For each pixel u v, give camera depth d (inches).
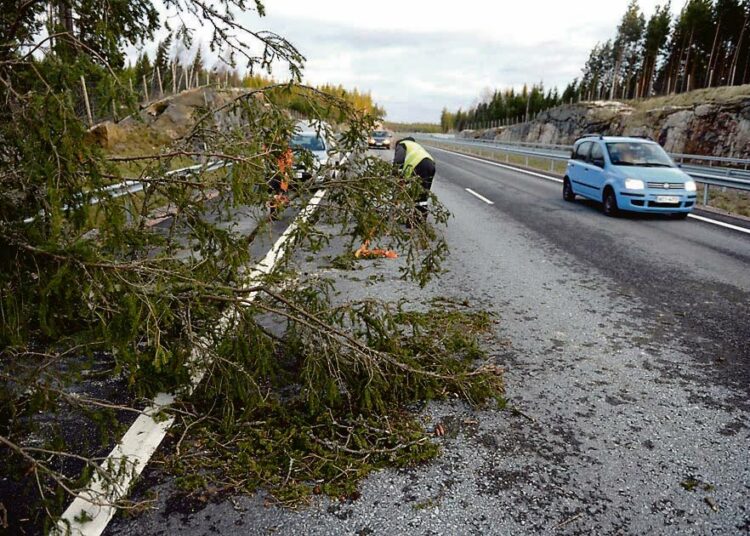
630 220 424.5
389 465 107.5
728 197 574.9
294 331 135.8
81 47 89.8
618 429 121.3
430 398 130.6
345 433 118.0
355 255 276.4
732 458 110.5
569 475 104.3
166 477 102.1
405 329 176.6
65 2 95.8
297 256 270.7
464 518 92.0
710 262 284.0
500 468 106.5
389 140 1472.7
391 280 239.1
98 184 89.6
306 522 90.7
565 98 3324.3
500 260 285.3
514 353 164.1
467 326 184.2
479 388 132.4
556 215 447.2
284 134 139.7
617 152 468.8
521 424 123.3
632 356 162.9
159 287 103.5
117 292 98.7
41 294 86.7
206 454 109.2
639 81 2498.8
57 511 85.0
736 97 1034.1
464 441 116.3
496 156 1460.4
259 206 138.9
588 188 486.9
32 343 126.8
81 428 117.9
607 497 97.9
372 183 151.6
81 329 109.9
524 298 219.1
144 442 111.6
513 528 89.7
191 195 126.7
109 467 88.7
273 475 102.5
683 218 435.2
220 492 98.2
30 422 99.3
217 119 144.1
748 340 176.2
